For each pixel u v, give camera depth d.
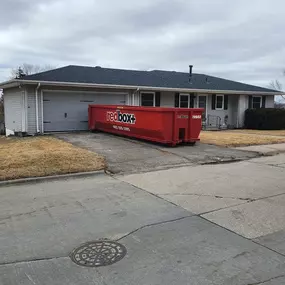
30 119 14.80
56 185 6.76
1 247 3.86
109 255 3.62
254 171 8.05
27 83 14.23
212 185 6.68
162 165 8.67
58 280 3.10
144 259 3.52
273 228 4.38
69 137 13.59
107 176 7.59
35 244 3.94
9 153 9.44
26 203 5.55
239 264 3.39
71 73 17.52
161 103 18.89
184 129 11.53
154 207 5.31
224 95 21.50
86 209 5.23
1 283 3.05
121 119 13.23
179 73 24.55
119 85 16.39
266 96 23.09
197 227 4.43
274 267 3.32
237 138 14.05
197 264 3.39
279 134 16.81
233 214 4.93
